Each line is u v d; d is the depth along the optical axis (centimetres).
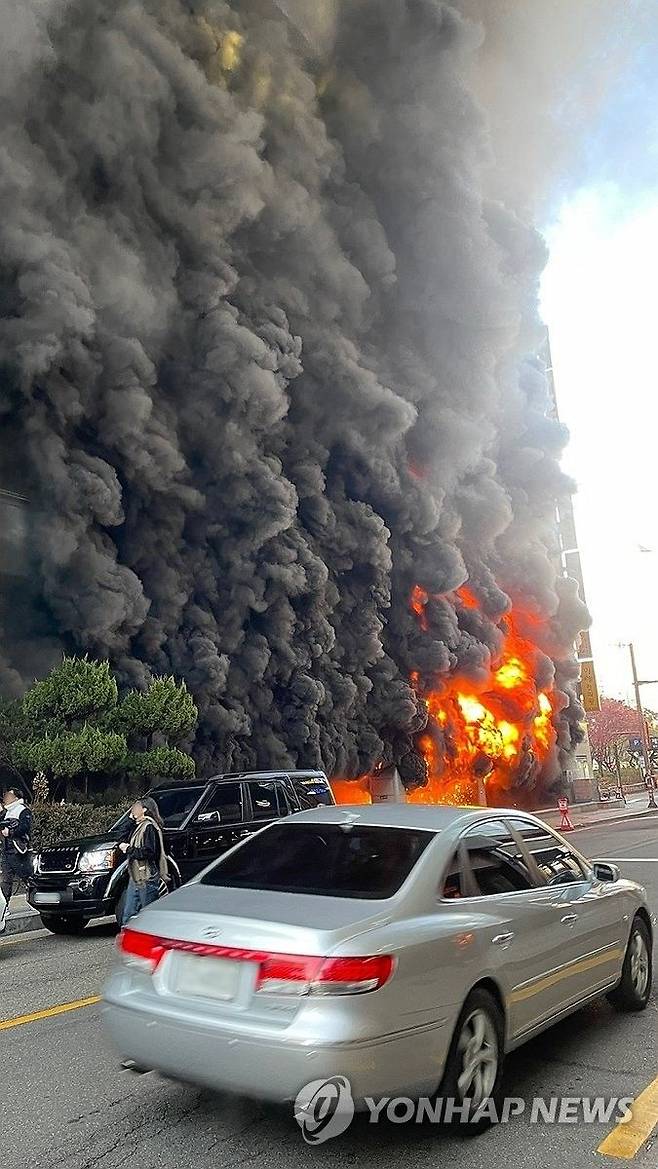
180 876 953
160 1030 371
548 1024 462
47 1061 510
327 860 434
